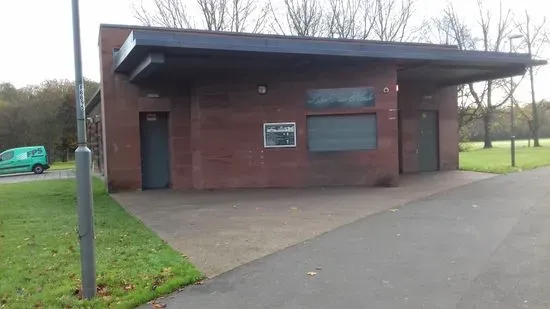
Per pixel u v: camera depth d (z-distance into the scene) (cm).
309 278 619
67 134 5128
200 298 555
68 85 5412
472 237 816
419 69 1730
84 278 548
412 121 2070
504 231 856
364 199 1295
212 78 1616
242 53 1330
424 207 1145
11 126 5053
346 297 546
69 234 912
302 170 1600
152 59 1266
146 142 1691
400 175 1925
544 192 1355
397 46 1481
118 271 641
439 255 707
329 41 1388
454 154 2150
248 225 973
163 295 565
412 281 593
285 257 722
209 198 1398
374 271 640
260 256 730
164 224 1005
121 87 1625
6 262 711
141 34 1202
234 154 1616
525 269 628
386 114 1577
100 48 1609
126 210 1220
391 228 911
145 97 1644
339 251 748
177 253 747
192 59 1390
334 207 1175
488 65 1697
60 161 5228
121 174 1630
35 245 822
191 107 1662
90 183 556
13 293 568
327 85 1586
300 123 1595
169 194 1520
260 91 1600
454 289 559
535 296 530
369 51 1423
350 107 1582
